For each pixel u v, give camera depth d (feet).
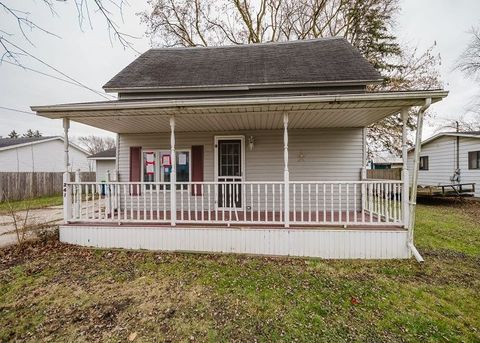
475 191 43.98
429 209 35.19
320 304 11.34
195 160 25.11
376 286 12.95
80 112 17.51
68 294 12.30
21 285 13.17
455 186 45.29
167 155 25.46
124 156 26.12
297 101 15.44
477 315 10.59
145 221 18.56
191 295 12.13
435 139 52.90
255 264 15.65
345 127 23.80
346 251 16.65
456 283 13.24
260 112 17.75
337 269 14.99
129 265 15.60
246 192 24.31
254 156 24.48
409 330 9.65
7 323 10.21
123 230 18.37
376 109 17.04
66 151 19.01
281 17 48.37
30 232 21.59
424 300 11.68
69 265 15.60
